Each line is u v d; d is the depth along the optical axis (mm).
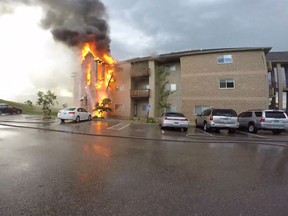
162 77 30125
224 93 25297
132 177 5199
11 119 22688
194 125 21875
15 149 8062
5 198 3895
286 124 15508
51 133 13047
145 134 13805
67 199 3906
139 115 32531
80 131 14266
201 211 3561
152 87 29688
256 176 5473
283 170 6066
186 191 4391
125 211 3518
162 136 13055
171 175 5422
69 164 6184
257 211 3598
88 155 7402
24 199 3865
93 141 10523
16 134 12109
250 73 24562
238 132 16641
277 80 28641
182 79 27156
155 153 8094
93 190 4340
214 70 25875
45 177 5031
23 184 4566
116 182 4828
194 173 5633
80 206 3654
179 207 3689
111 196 4074
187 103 26688
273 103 29281
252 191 4457
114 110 32719
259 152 8742
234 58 25266
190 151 8672
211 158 7457
